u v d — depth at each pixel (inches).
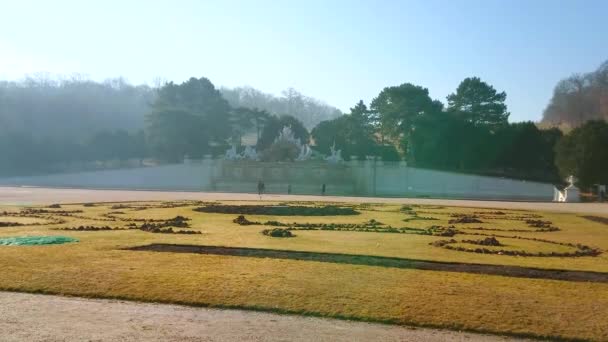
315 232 1069.1
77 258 707.4
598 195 2967.5
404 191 3708.2
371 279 615.8
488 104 4192.9
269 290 559.8
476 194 3550.7
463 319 484.4
